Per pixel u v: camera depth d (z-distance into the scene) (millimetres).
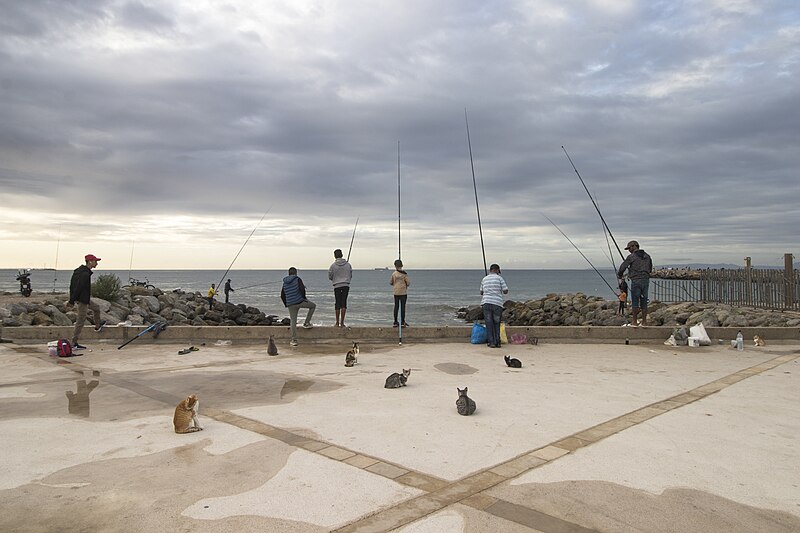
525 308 32469
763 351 10062
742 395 6457
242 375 7715
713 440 4742
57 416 5547
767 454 4402
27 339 11211
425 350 10117
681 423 5258
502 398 6266
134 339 10969
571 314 27969
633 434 4898
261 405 5961
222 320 28234
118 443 4660
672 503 3479
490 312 10484
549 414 5566
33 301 20078
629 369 8203
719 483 3805
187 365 8570
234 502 3477
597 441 4699
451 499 3514
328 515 3289
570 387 6887
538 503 3457
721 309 19281
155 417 5500
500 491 3641
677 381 7285
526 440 4719
